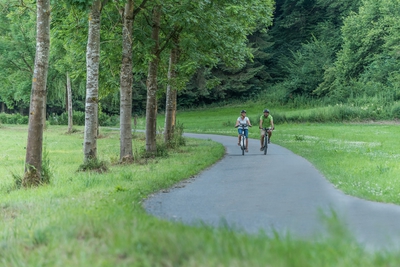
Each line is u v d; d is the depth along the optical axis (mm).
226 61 50188
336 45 168000
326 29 173000
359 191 19609
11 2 32219
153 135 44531
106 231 11320
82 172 31078
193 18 39688
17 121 156000
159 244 9344
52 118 147500
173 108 54906
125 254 9336
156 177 26438
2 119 156000
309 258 8078
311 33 174375
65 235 11406
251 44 164875
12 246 11398
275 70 187125
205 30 43312
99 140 80875
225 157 40844
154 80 45188
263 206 17078
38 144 26078
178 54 53875
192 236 9812
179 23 40969
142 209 16156
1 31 98562
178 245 9070
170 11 41156
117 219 13117
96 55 32750
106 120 152500
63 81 106125
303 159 36469
